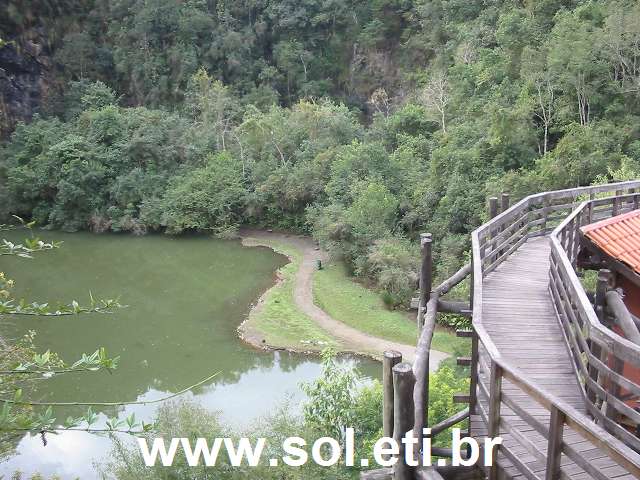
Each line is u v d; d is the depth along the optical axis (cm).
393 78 5122
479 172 2720
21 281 3161
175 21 5244
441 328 2345
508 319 762
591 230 944
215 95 4625
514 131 2662
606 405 564
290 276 3162
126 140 4375
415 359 579
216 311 2764
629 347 477
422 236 784
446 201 2767
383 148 3384
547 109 2809
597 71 2739
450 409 1250
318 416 1348
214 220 4050
